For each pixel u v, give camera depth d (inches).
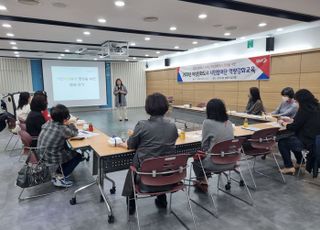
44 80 408.8
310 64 216.5
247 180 126.5
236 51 297.6
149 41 261.1
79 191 112.8
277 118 159.2
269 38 248.1
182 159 78.4
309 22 185.9
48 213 97.0
